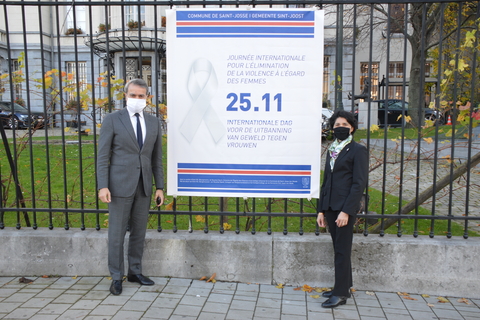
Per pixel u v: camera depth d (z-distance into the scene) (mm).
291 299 3355
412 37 15648
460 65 3473
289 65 3588
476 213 5809
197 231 3881
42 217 5195
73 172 7512
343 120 3195
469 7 7754
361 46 19453
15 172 3891
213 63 3607
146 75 17406
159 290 3459
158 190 3627
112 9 17781
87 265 3742
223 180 3707
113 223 3348
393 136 8422
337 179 3203
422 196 4051
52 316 2971
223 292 3457
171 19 3586
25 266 3754
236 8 3578
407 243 3510
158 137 3555
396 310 3195
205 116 3650
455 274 3480
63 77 4090
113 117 3311
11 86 3811
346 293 3215
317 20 3545
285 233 3752
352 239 3322
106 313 3035
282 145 3656
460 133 3982
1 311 3033
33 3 3578
